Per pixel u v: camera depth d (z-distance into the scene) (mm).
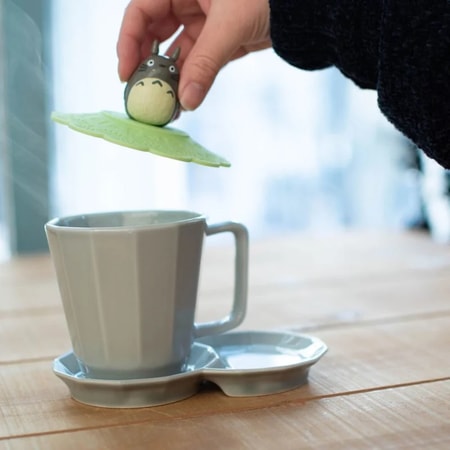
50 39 1814
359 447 736
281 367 809
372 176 2258
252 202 2234
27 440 759
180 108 888
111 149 1925
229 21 899
